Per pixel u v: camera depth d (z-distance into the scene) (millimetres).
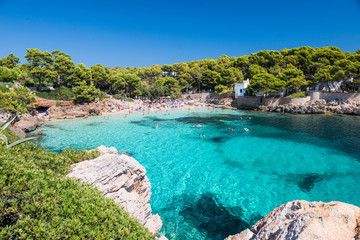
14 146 11805
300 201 7488
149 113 70188
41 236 6297
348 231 5402
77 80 69250
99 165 12688
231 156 28359
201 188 20156
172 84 111500
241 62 100750
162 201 18078
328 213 6078
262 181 21281
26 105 49750
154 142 35188
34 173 8352
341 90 75250
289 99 70500
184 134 40750
